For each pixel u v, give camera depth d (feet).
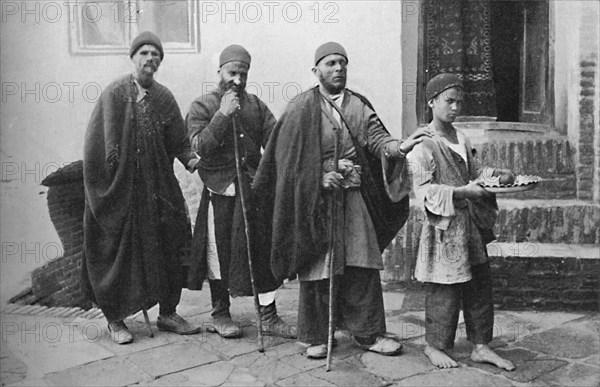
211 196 13.67
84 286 13.66
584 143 15.52
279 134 12.77
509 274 14.76
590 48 15.44
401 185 12.28
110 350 13.05
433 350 12.41
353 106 12.80
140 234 13.57
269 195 13.30
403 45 14.99
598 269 14.53
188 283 13.96
